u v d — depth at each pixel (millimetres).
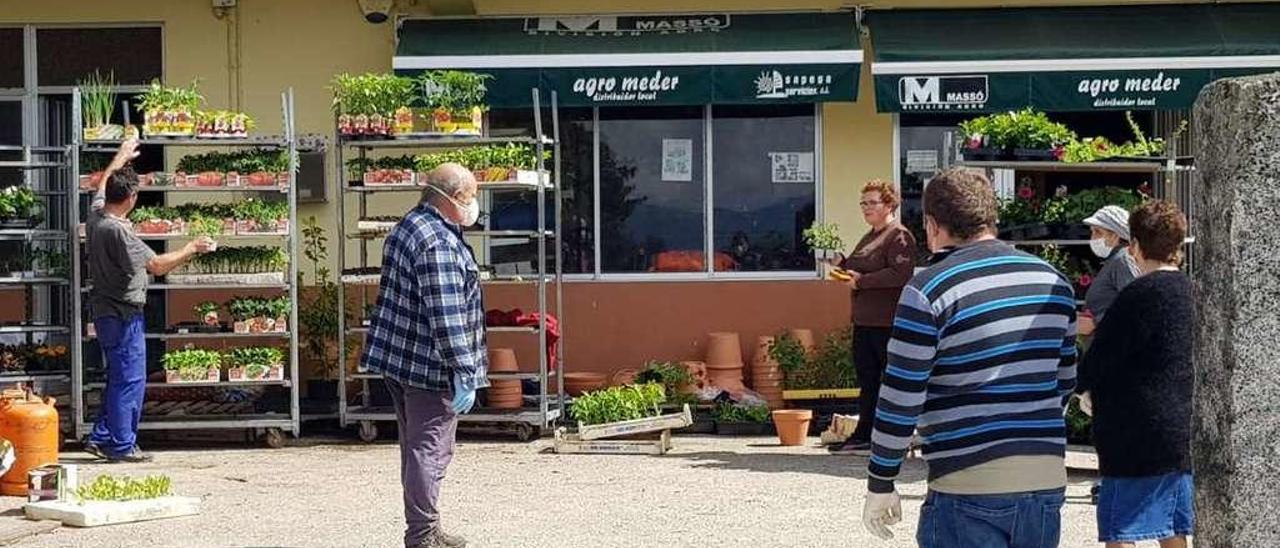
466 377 7203
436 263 7215
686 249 13664
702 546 7910
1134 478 5688
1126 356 5715
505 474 10352
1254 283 4281
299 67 13648
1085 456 10891
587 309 13562
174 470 10688
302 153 13523
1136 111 13305
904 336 4688
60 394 12805
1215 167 4367
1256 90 4270
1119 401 5723
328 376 13023
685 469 10492
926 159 13570
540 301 12062
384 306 7410
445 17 13492
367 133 11930
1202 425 4445
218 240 12203
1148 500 5680
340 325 12156
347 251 13602
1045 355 4750
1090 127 13789
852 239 13578
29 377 11914
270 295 13297
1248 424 4297
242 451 11711
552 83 12594
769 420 12500
